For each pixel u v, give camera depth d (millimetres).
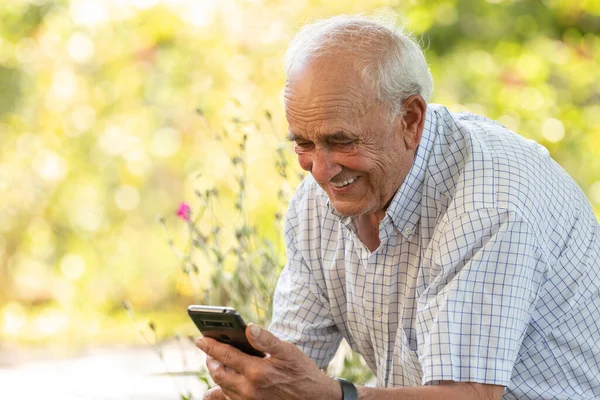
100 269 10664
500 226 2531
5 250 10805
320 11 9141
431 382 2527
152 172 10672
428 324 2592
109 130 10336
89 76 10406
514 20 8883
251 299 3969
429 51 8828
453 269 2574
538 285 2625
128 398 5160
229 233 6754
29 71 10484
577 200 2801
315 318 3193
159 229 10664
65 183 10602
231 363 2441
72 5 10219
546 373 2771
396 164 2668
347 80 2533
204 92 9727
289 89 2602
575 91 8859
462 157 2742
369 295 2939
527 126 8547
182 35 9930
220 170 9078
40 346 8344
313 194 3139
